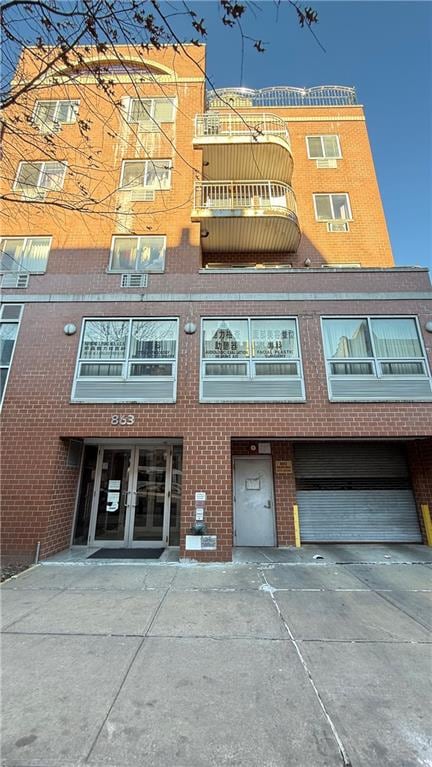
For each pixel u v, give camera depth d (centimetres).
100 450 862
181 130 988
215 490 699
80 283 838
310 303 818
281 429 736
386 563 661
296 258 1129
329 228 1172
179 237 883
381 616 429
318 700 274
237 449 858
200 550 670
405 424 740
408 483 858
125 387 763
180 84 1029
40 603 468
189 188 932
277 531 809
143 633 384
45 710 261
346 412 747
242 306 817
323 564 655
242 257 1104
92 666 320
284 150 1004
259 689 287
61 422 741
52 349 788
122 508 831
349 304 816
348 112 1317
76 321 809
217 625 404
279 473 841
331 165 1253
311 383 763
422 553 734
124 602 473
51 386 762
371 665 322
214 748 229
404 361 779
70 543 779
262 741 234
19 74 416
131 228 891
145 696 278
